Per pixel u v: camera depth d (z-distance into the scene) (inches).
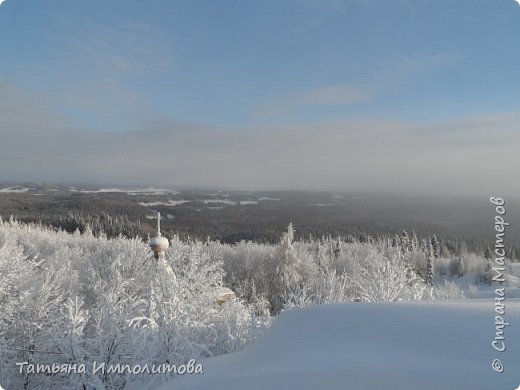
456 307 295.9
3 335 561.6
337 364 242.2
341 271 1769.2
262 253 1966.0
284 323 335.6
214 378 268.5
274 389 226.5
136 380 380.8
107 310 440.5
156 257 862.5
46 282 615.5
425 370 222.5
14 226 2044.8
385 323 287.4
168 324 409.1
